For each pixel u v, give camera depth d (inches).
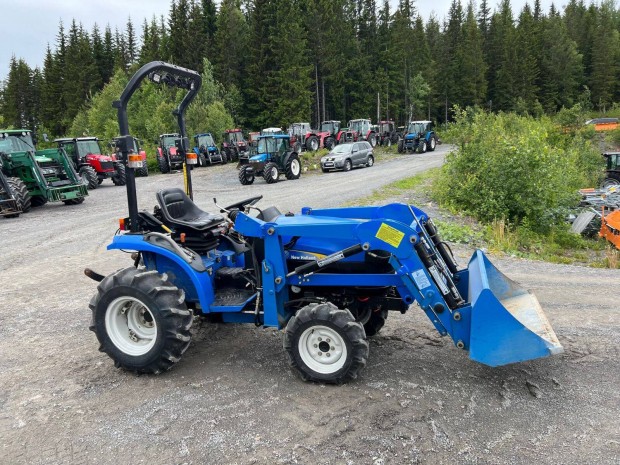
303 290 177.9
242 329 205.3
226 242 195.5
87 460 120.3
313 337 155.9
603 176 894.4
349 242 168.2
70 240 422.3
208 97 1624.0
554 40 2773.1
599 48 2787.9
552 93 2694.4
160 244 170.1
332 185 784.3
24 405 147.6
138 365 162.9
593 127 1280.8
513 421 133.2
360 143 1118.4
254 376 163.2
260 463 117.6
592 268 329.7
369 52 2154.3
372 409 139.7
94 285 283.6
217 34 1988.2
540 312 163.6
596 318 217.3
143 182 957.8
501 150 549.6
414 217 172.7
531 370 163.6
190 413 140.6
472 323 143.0
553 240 511.2
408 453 119.9
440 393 148.5
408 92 2268.7
